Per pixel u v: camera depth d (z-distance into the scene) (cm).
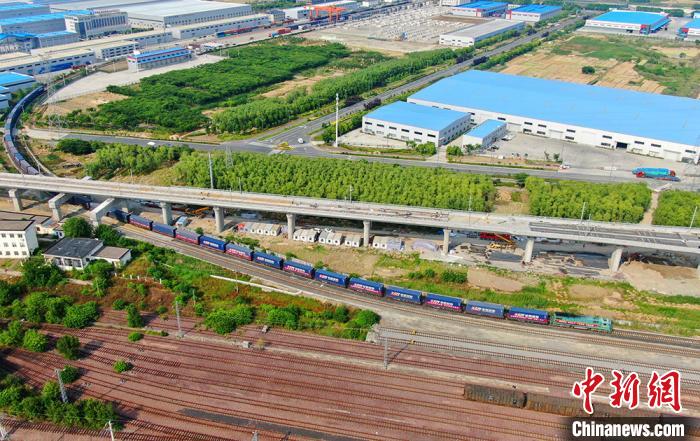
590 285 14262
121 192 16812
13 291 13412
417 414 10275
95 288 13588
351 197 17262
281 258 14850
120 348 11806
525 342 12194
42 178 17700
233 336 12206
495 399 10438
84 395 10569
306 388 10819
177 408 10319
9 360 11444
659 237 14688
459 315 13075
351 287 13900
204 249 15688
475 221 15338
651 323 12838
